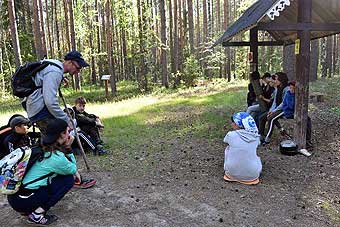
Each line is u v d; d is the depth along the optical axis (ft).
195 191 14.98
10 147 14.38
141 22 74.38
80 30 99.35
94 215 12.78
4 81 79.15
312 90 42.16
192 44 77.56
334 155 19.53
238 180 15.89
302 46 18.83
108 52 71.77
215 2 135.44
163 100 49.34
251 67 26.89
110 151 21.16
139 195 14.55
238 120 15.85
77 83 83.35
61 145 11.68
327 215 13.15
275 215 13.00
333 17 23.31
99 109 40.70
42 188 11.44
